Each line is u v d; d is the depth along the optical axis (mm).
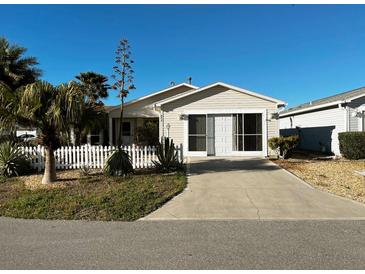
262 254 4445
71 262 4250
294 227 5613
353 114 16203
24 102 8703
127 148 12281
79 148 12289
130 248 4711
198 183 9367
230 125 16516
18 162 11031
